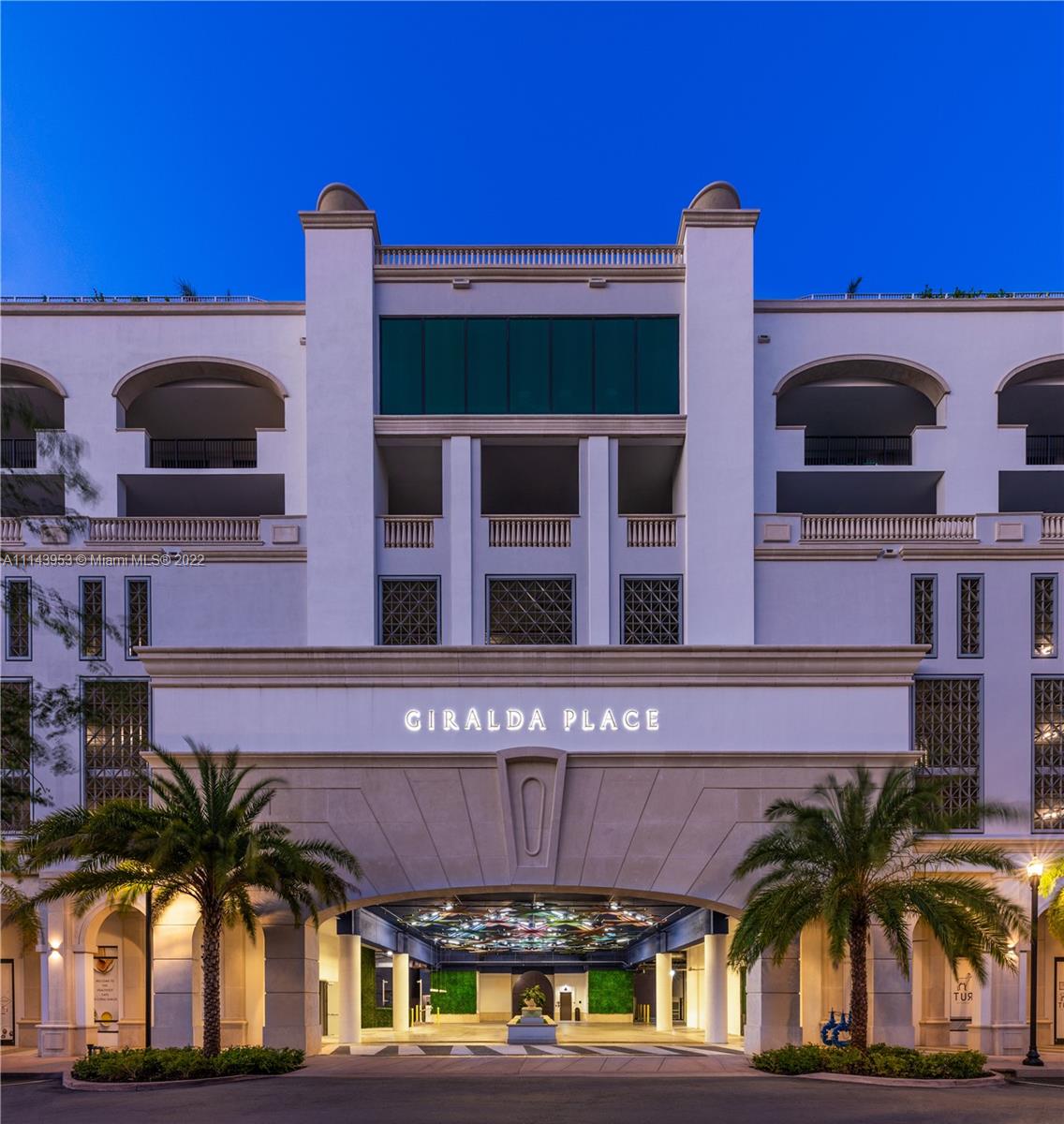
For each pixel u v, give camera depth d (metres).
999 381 33.56
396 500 38.09
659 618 32.19
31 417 24.23
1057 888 30.53
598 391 32.97
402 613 32.09
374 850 30.05
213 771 26.84
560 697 30.80
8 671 31.77
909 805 25.42
